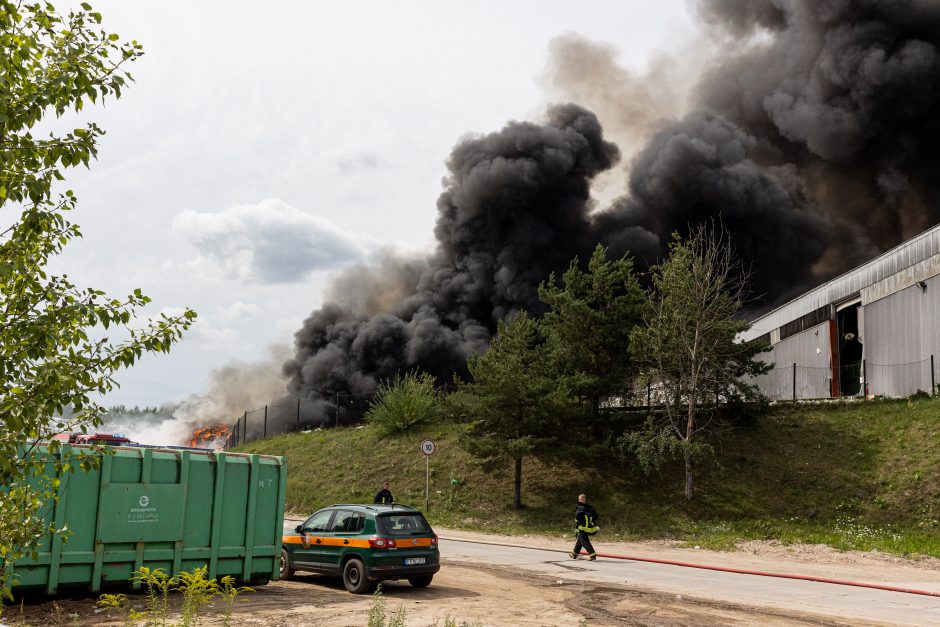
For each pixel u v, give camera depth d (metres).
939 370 28.48
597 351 31.31
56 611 10.43
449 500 30.27
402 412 37.91
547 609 12.24
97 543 11.39
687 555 21.33
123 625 9.63
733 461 29.08
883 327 32.00
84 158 5.34
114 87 5.42
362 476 34.03
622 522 26.42
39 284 5.33
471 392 30.50
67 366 5.46
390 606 12.00
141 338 5.72
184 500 12.47
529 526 27.06
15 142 5.20
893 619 12.01
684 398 29.81
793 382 36.72
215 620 10.33
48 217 5.23
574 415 29.11
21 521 5.63
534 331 32.06
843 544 22.08
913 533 22.53
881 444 27.50
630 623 11.21
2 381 5.13
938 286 28.59
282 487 13.96
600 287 31.53
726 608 12.70
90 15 5.45
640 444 27.53
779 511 25.58
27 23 5.38
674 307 29.33
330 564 14.10
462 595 13.55
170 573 12.23
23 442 5.40
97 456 6.00
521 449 28.19
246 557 13.27
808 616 12.11
